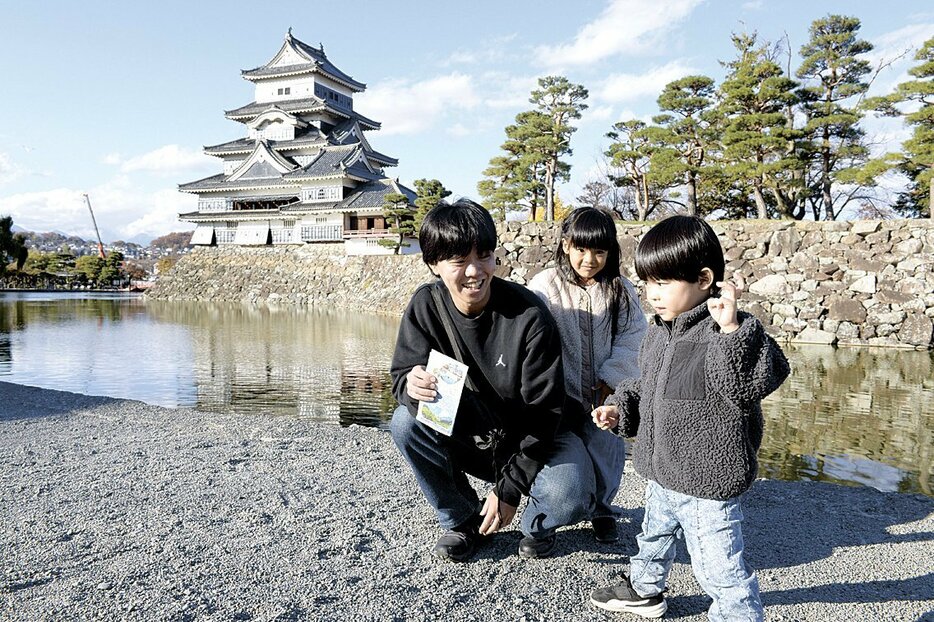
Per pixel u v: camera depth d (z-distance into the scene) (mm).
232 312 25000
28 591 1947
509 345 2029
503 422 2184
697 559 1613
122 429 4273
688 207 19922
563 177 26875
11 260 51000
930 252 13055
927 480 4375
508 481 2092
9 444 3836
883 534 2533
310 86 42094
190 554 2232
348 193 37250
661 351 1724
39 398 5340
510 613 1876
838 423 6090
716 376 1507
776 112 17875
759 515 2756
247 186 38375
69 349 12375
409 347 2135
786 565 2238
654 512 1772
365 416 6520
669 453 1625
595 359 2457
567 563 2246
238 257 35594
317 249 33250
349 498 2859
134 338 14508
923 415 6430
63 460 3473
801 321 13930
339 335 15375
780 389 8000
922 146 14414
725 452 1537
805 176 20797
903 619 1858
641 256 1695
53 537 2369
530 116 24766
